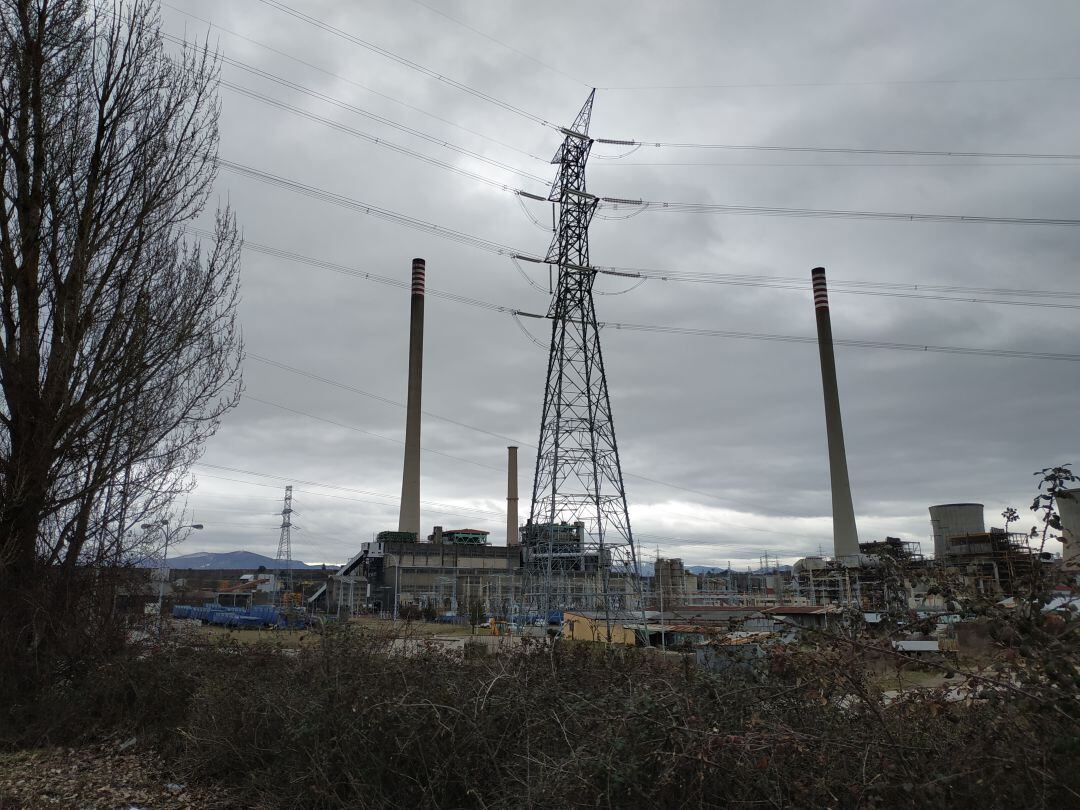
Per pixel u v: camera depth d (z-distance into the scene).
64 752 10.24
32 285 12.67
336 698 7.16
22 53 12.98
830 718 5.30
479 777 6.19
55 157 13.05
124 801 8.02
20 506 12.02
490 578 100.56
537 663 7.61
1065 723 4.12
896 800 4.30
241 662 10.77
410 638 9.88
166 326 13.63
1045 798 3.99
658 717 5.18
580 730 5.79
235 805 7.80
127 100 13.94
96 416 12.98
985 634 5.08
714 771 4.78
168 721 10.51
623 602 41.47
